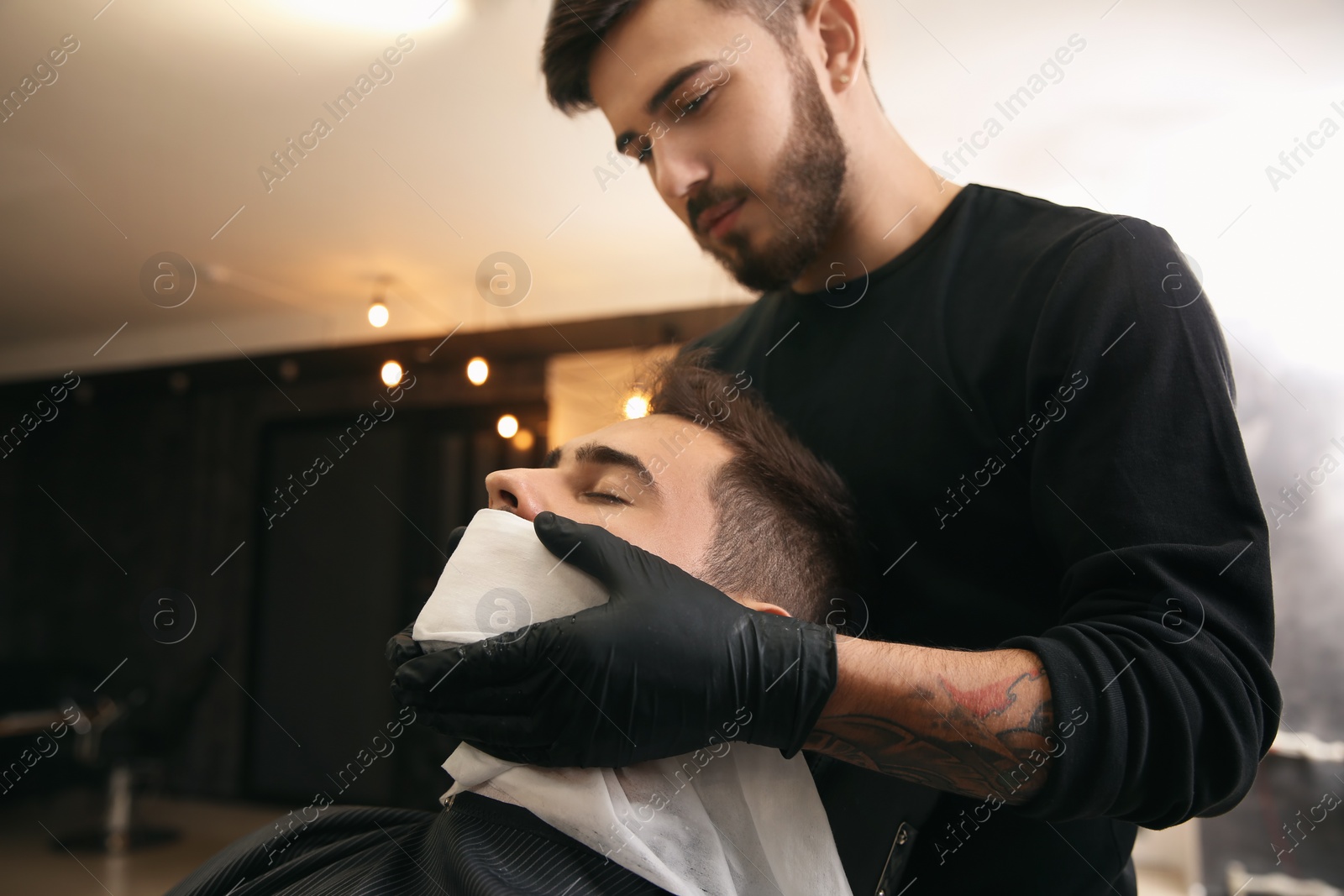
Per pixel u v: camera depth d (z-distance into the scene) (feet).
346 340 18.40
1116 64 9.68
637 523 2.55
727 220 3.11
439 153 11.35
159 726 16.94
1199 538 2.12
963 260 3.04
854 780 2.58
